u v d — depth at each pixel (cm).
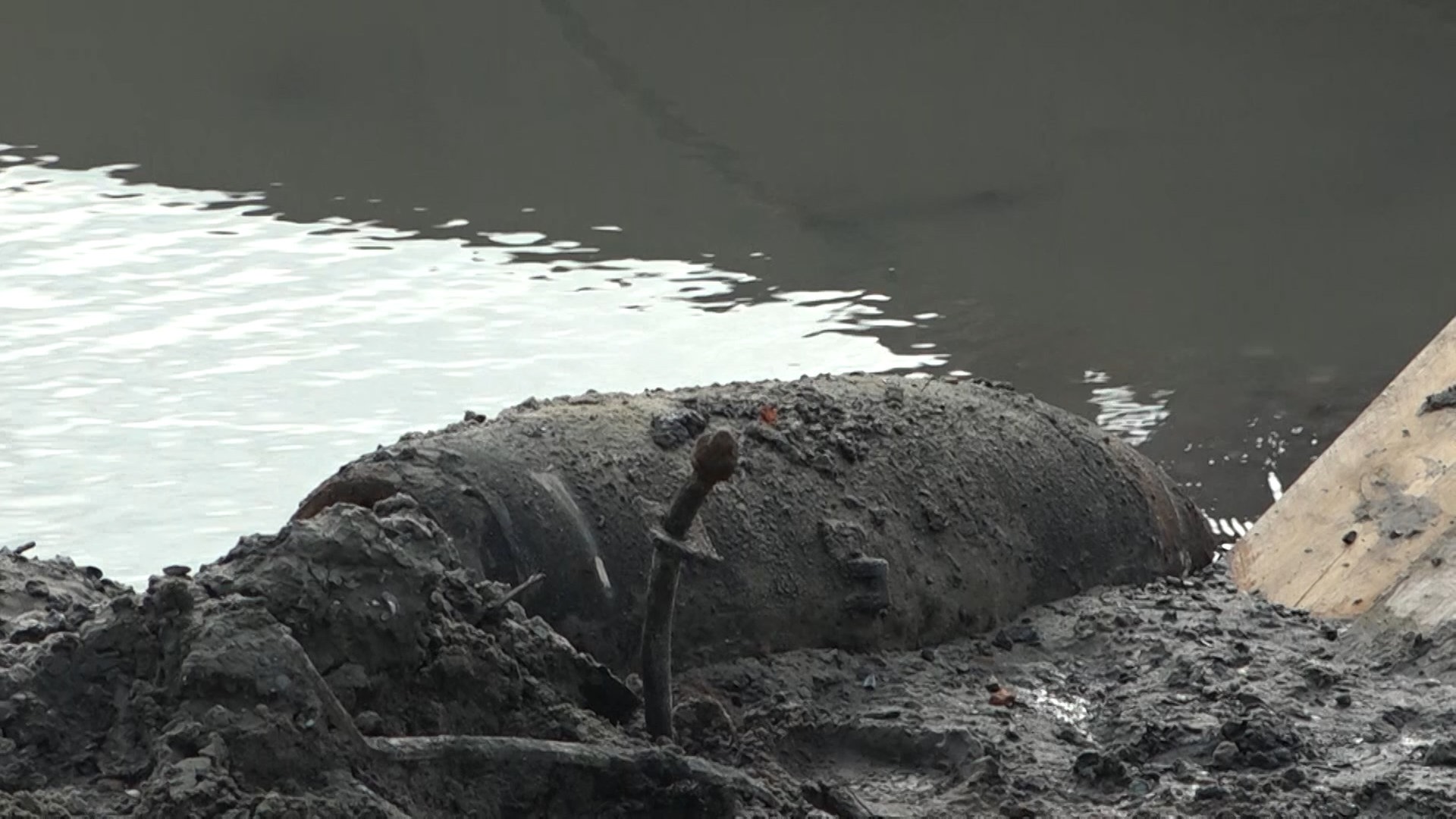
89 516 1619
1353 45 3275
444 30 3291
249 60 3103
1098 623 1298
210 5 3388
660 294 2162
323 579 909
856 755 1122
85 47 3144
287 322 2048
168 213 2408
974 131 2841
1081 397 1947
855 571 1214
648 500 1171
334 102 2906
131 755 848
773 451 1249
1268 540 1480
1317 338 2111
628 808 923
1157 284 2261
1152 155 2755
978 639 1283
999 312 2156
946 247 2362
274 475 1691
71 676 877
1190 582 1420
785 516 1216
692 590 1163
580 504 1154
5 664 898
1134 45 3275
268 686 850
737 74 3091
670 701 1009
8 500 1639
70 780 845
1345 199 2581
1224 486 1764
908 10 3441
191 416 1803
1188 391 1967
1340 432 1877
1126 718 1160
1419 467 1479
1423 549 1391
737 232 2395
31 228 2330
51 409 1822
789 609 1198
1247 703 1174
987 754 1101
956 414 1363
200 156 2645
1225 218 2508
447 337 2009
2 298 2098
